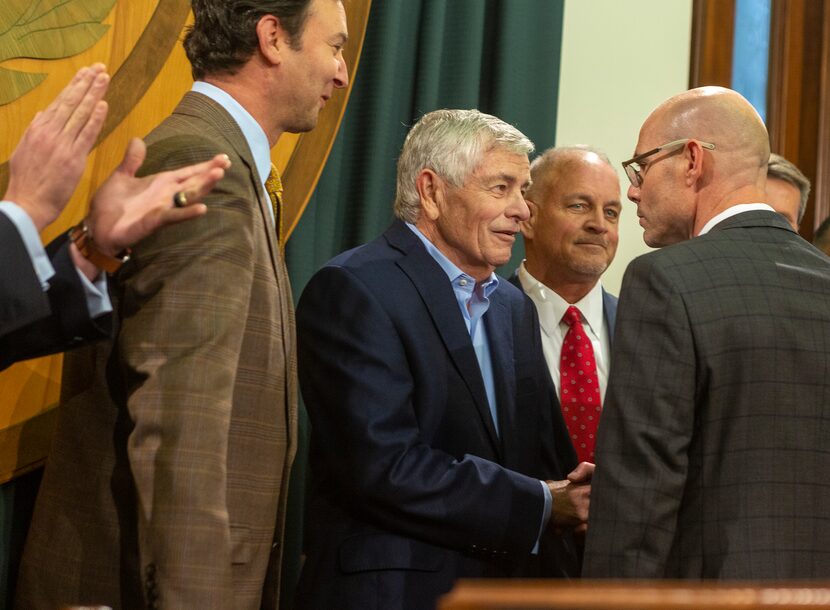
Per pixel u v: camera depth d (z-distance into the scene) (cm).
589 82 382
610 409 214
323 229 321
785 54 401
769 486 207
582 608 93
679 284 214
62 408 217
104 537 202
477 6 351
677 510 209
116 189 179
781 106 399
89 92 178
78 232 182
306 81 224
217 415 188
